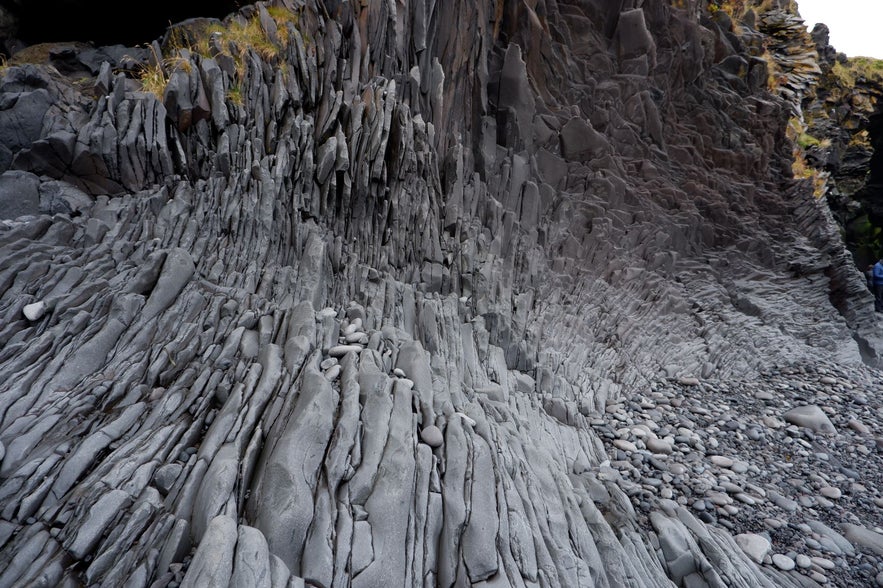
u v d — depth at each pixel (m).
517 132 10.28
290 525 3.05
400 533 3.35
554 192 11.08
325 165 6.06
